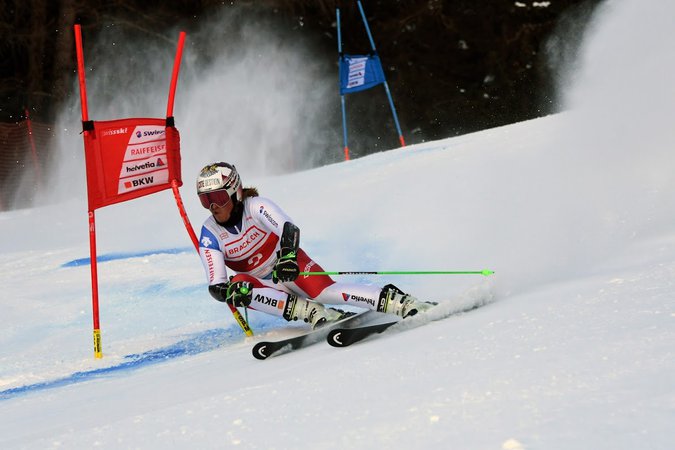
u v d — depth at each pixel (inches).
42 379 544.7
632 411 214.4
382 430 240.4
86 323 730.8
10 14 3314.5
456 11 3422.7
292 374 360.2
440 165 1184.2
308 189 1291.8
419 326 432.1
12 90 3341.5
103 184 621.6
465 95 3462.1
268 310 532.4
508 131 1321.4
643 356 254.8
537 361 274.4
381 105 3459.6
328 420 261.1
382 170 1299.2
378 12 3484.3
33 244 1307.8
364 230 915.4
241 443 256.1
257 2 3417.8
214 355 534.3
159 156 633.6
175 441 271.9
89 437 298.8
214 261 546.0
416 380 287.0
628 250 510.3
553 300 374.6
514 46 3368.6
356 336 421.7
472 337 335.6
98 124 626.8
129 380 488.1
